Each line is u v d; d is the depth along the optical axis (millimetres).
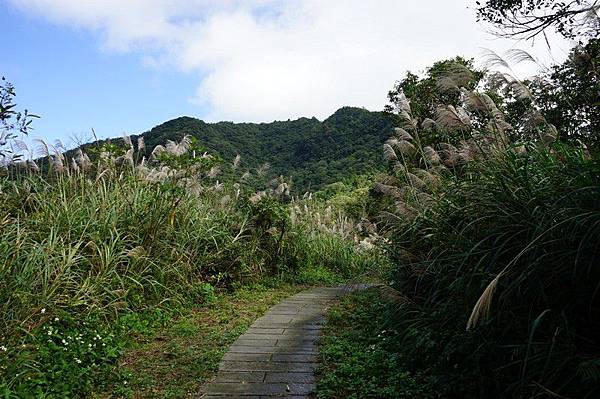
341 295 10156
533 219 4098
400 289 6680
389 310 6477
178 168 10219
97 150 9547
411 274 6344
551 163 4473
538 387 3561
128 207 8562
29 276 5766
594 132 5277
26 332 5047
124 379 5105
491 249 4211
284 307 8914
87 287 6465
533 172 4574
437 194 6336
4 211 7164
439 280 4977
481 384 4184
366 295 9203
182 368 5465
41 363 4891
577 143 5219
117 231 7855
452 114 5906
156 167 10477
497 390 4059
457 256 4613
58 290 6184
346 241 15547
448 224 5344
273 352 6066
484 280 4117
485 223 4703
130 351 6070
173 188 9305
